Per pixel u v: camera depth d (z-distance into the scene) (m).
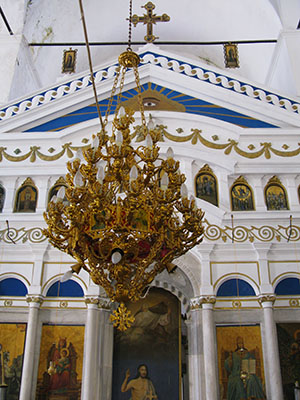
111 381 11.79
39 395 10.98
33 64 17.25
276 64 16.62
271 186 13.12
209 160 13.06
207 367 11.13
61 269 12.26
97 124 13.39
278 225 12.56
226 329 11.68
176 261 12.23
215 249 12.31
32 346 11.32
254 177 13.14
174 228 7.51
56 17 17.86
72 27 18.56
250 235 12.42
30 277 12.11
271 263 12.27
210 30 19.28
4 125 13.77
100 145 7.78
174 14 19.17
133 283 7.43
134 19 15.31
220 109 14.04
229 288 12.06
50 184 13.14
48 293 12.05
